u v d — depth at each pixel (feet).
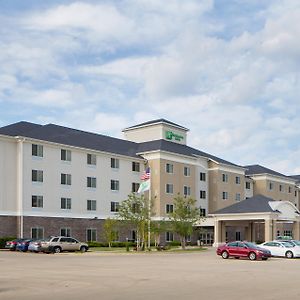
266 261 125.59
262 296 52.49
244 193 288.10
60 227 201.46
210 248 203.00
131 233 225.15
